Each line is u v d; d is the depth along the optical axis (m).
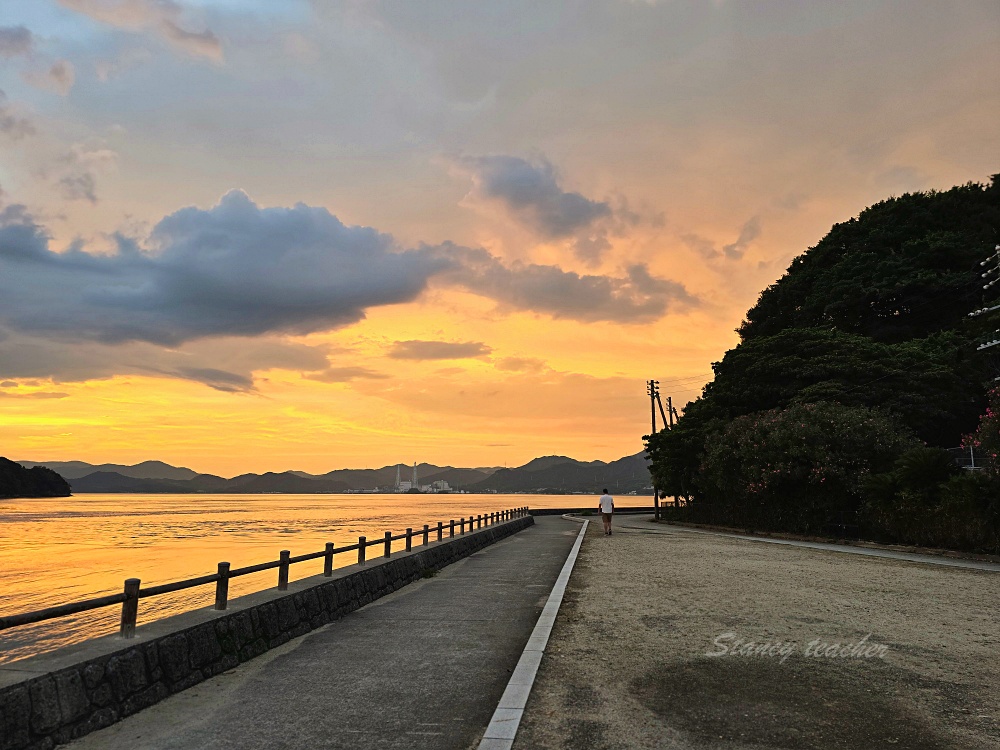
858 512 21.41
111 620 18.30
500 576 14.75
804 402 28.09
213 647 6.48
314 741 4.65
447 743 4.61
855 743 4.47
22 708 4.30
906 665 6.44
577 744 4.45
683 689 5.67
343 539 54.53
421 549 15.42
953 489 17.30
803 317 41.88
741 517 28.36
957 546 16.89
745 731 4.69
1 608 21.03
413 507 171.38
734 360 33.62
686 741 4.50
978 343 28.17
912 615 8.91
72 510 133.38
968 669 6.30
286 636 7.94
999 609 9.36
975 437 18.58
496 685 6.02
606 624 8.39
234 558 38.09
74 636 16.00
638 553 18.36
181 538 56.44
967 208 41.81
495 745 4.43
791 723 4.85
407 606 10.59
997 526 16.14
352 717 5.15
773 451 23.72
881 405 27.73
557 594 10.77
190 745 4.57
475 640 7.95
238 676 6.36
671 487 39.62
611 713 5.07
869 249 41.09
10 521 86.19
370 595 11.13
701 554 17.94
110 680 5.10
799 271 47.66
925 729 4.73
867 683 5.84
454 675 6.37
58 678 4.63
